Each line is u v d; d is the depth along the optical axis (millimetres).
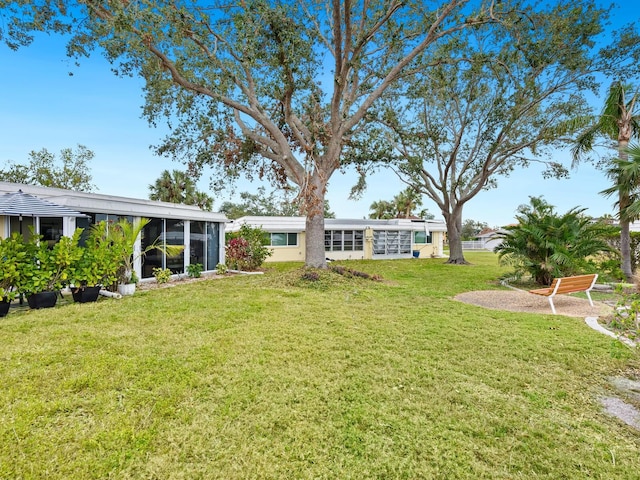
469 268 18094
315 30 12203
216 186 15742
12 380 3539
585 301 8789
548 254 11219
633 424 3002
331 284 10570
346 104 12922
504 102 14594
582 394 3541
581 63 12797
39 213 7449
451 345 4953
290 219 23656
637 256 14180
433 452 2564
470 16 11141
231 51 11391
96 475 2273
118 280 8734
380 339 5191
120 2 9055
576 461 2488
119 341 4859
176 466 2379
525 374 3996
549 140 16500
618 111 11633
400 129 16156
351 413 3068
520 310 7688
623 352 4605
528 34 12141
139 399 3234
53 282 7168
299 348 4711
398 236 27078
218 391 3422
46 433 2682
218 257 15242
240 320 6180
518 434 2812
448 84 14469
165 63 10844
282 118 14602
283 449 2570
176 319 6184
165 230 12117
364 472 2348
